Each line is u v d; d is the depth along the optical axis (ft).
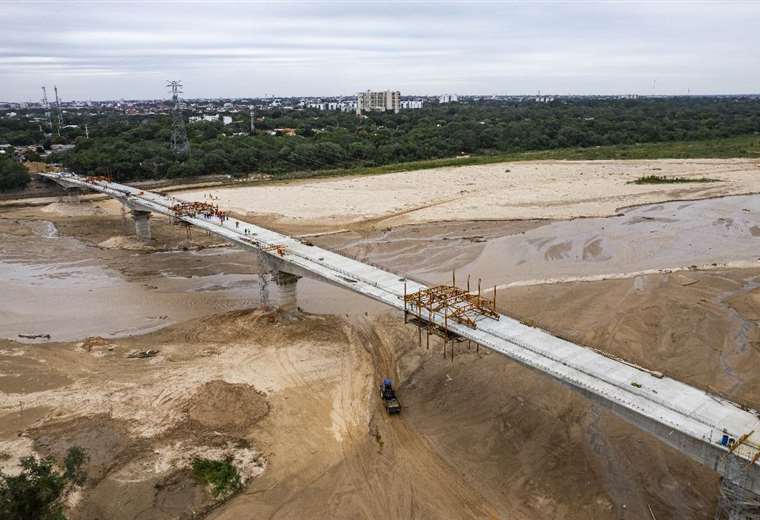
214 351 170.60
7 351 171.32
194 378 154.20
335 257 184.65
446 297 144.05
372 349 171.22
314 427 133.18
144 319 198.39
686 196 367.45
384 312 198.39
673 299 203.10
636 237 285.43
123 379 154.51
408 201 370.53
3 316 201.05
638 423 100.63
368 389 149.07
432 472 118.73
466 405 142.10
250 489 114.21
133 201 288.30
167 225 331.77
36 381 153.17
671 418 97.50
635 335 177.27
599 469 119.14
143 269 254.27
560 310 196.13
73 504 108.17
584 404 141.28
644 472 118.01
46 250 283.59
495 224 317.01
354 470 119.24
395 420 136.36
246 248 200.75
